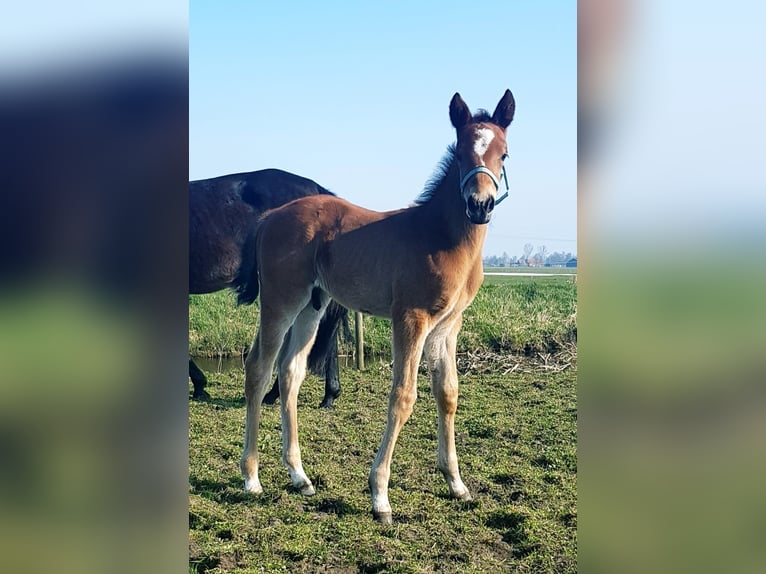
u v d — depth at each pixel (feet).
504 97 13.70
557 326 26.37
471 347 25.85
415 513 13.16
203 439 17.66
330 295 14.51
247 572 10.70
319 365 19.83
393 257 13.30
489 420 18.89
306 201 14.88
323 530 12.39
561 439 17.28
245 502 13.82
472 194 12.37
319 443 17.56
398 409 13.02
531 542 11.66
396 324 13.12
